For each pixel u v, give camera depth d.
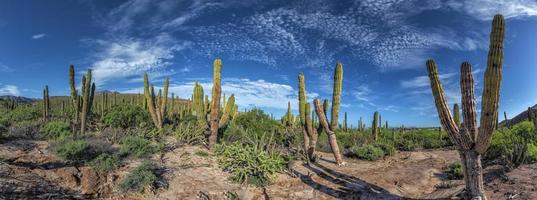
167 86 20.53
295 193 12.19
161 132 17.28
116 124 18.34
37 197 9.56
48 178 10.81
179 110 29.83
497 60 8.02
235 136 17.94
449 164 17.45
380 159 18.83
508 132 20.16
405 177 14.44
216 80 15.85
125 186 11.12
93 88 17.36
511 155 13.53
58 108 33.19
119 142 15.30
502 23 8.05
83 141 12.98
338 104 16.05
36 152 12.59
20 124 17.80
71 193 10.41
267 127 20.58
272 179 12.97
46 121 20.05
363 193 12.27
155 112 18.33
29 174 10.60
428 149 28.61
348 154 19.25
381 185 13.22
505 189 10.23
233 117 21.33
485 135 8.42
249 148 14.34
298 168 15.00
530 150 14.27
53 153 12.63
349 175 14.47
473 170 8.91
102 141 14.46
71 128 16.83
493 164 14.57
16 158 11.62
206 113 19.80
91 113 22.17
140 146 14.03
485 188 10.84
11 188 9.46
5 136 14.40
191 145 16.14
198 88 17.48
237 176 12.60
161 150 14.66
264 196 11.82
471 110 8.86
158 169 12.61
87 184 11.03
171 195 11.16
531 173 11.55
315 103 16.53
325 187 12.92
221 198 11.34
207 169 13.23
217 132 16.77
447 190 11.48
